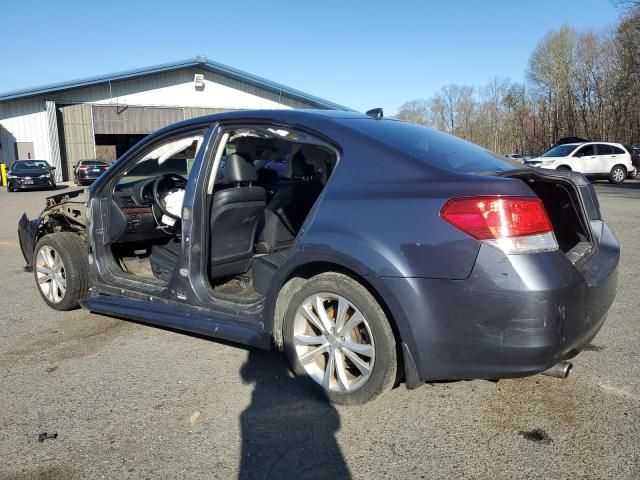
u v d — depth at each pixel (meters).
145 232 4.39
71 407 2.98
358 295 2.72
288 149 4.23
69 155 31.62
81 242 4.64
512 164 3.21
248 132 3.44
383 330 2.67
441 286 2.46
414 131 3.33
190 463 2.44
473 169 2.78
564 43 57.09
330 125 3.09
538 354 2.36
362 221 2.70
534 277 2.34
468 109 78.94
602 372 3.27
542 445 2.51
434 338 2.51
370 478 2.30
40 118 31.22
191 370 3.42
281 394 3.07
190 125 3.66
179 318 3.50
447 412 2.82
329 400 2.94
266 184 4.43
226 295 3.44
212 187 3.54
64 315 4.65
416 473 2.33
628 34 36.91
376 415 2.81
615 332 3.96
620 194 16.30
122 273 4.21
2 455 2.53
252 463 2.43
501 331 2.38
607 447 2.47
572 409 2.83
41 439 2.64
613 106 49.78
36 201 18.33
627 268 6.02
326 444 2.56
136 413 2.89
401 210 2.61
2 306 4.97
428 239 2.51
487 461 2.39
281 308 3.08
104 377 3.35
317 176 4.26
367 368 2.77
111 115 31.88
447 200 2.51
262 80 33.31
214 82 33.06
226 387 3.17
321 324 2.92
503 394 3.01
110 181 4.19
